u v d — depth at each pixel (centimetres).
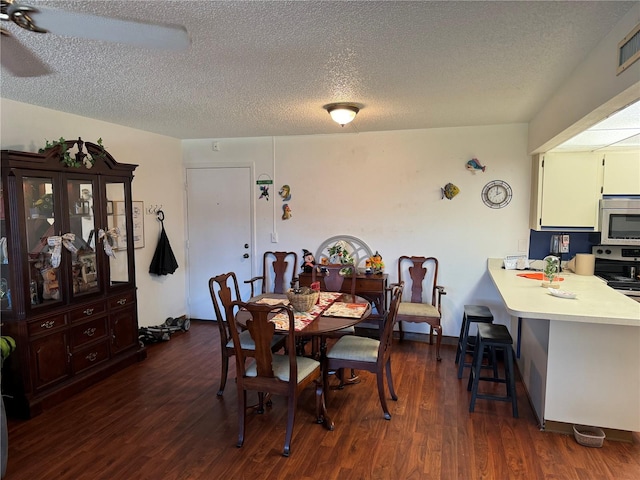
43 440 265
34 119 333
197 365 389
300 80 268
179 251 520
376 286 435
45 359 305
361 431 275
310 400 320
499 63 236
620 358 257
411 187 455
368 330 482
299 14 173
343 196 477
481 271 442
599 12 172
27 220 292
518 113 368
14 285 286
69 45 204
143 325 459
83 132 378
